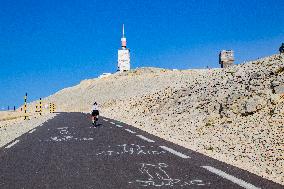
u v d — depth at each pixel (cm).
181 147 1250
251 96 1764
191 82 3247
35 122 2948
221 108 1856
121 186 705
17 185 730
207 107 2042
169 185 710
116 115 3894
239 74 2388
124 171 852
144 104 3675
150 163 952
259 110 1605
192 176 788
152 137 1584
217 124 1672
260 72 2103
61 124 2561
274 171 891
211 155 1115
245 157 1072
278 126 1337
